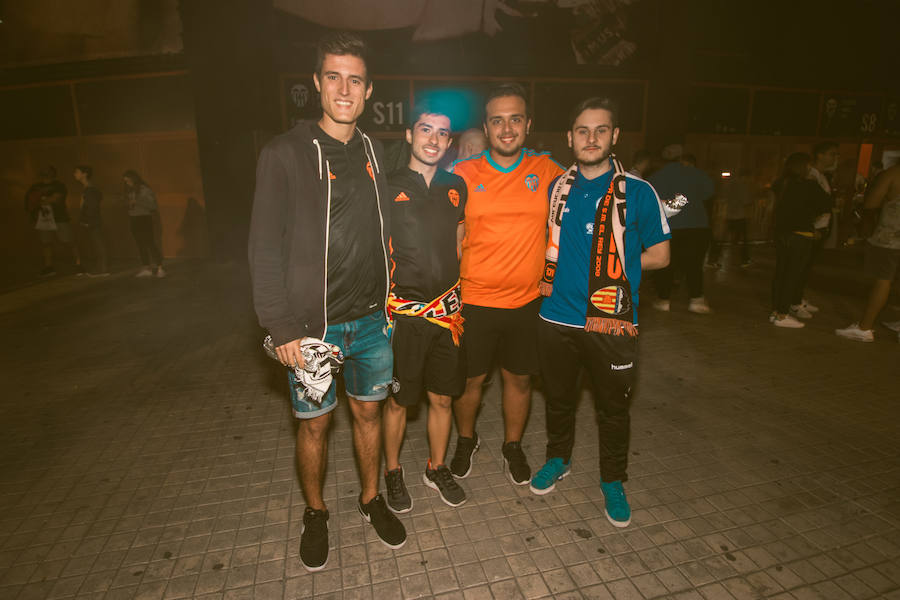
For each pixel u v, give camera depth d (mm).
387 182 2059
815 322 5426
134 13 8977
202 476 2715
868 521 2307
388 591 1942
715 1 9602
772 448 2939
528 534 2240
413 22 8656
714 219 8539
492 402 3584
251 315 5809
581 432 3145
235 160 8805
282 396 3709
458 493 2445
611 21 9219
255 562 2096
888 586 1945
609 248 2076
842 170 11469
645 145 9828
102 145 9891
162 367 4270
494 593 1929
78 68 9336
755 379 3926
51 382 3977
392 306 2145
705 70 9945
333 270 1867
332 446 3002
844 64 10727
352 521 2336
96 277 8141
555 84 9289
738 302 6262
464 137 2865
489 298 2322
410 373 2197
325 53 1729
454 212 2152
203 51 8477
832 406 3465
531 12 8930
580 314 2166
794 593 1915
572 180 2174
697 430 3152
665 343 4758
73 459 2891
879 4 10562
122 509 2445
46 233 8242
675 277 7527
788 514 2359
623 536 2221
